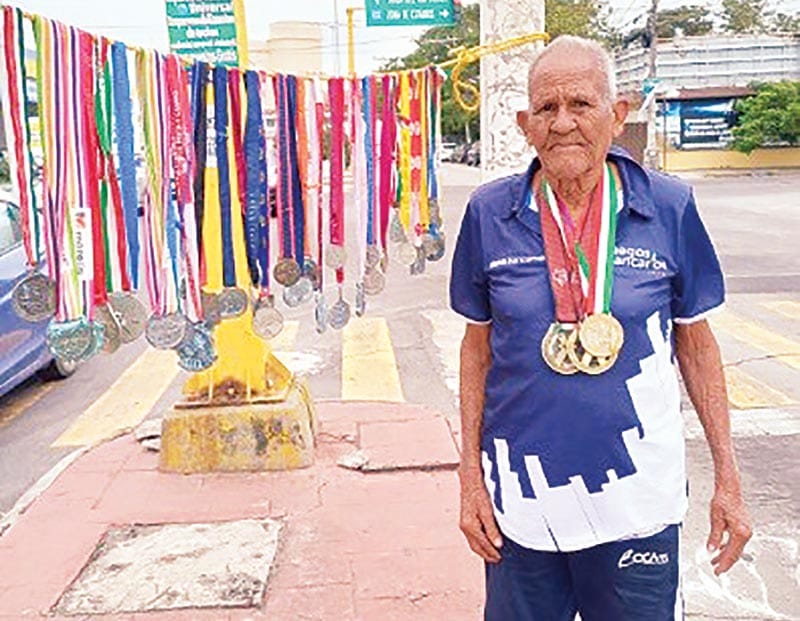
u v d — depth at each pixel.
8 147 2.90
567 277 2.06
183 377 7.41
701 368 2.27
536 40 4.91
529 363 2.08
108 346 3.35
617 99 2.09
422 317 9.27
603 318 2.03
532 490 2.16
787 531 4.20
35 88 3.07
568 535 2.16
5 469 5.50
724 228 16.03
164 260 3.57
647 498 2.12
